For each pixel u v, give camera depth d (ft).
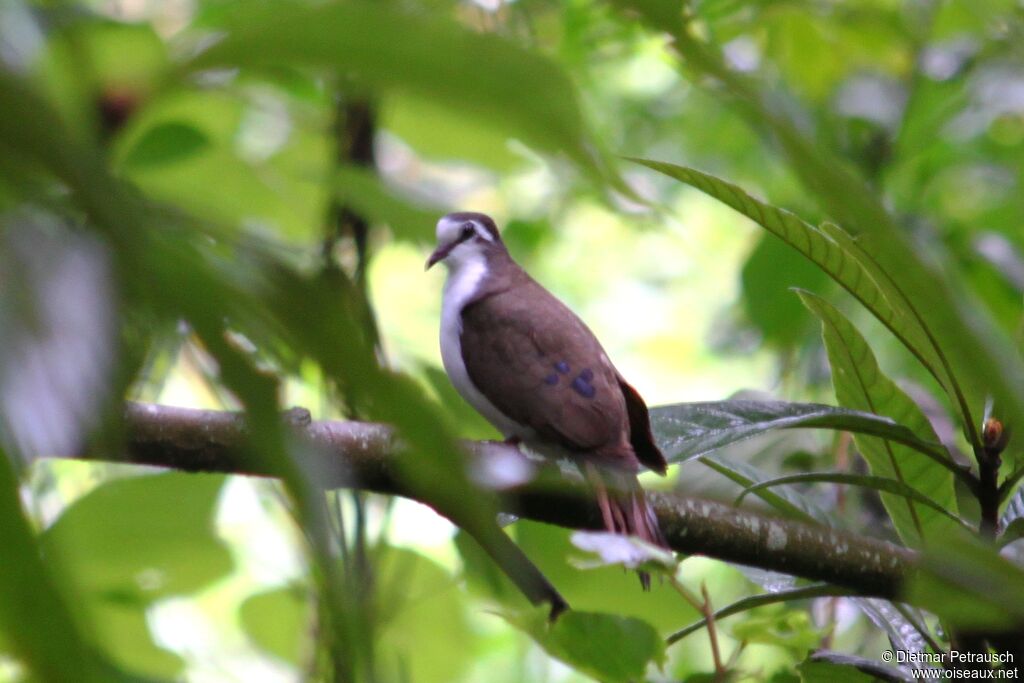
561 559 22.91
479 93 4.39
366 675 5.04
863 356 20.26
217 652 26.30
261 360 4.60
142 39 10.51
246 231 4.92
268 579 26.55
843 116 41.75
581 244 55.26
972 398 18.21
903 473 20.38
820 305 20.03
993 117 42.45
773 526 19.75
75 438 3.80
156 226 4.50
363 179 7.66
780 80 41.52
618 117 48.42
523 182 46.50
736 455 31.76
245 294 4.33
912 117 40.91
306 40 4.48
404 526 35.27
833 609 28.71
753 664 35.81
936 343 17.13
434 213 7.66
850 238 16.62
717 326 44.01
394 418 4.40
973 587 8.16
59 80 5.45
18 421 3.37
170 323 4.16
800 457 31.65
